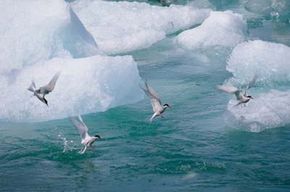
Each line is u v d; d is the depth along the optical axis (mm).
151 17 25453
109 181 13633
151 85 19562
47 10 19719
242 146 15156
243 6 28656
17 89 17781
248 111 16578
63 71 17797
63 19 19516
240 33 24000
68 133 16328
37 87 17547
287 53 19781
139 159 14648
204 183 13320
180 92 18953
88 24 24641
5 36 19359
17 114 17344
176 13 26078
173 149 15094
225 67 21141
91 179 13773
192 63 21641
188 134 16000
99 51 20391
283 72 19219
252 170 13875
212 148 15086
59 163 14656
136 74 18656
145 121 16953
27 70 18172
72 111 17375
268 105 16719
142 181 13570
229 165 14133
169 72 20766
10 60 18875
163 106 10961
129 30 24266
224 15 24266
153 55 22641
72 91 17516
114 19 25031
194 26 26094
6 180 13898
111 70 18094
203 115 17219
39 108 17312
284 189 12977
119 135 16125
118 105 18141
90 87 17656
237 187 13102
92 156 14922
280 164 14148
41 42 19047
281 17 26750
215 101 18156
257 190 12938
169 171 13977
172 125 16641
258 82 19078
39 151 15297
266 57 19656
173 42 23922
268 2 27797
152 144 15461
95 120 17156
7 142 15891
